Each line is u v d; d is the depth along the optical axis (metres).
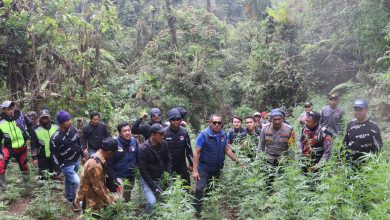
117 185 5.49
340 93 15.17
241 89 19.38
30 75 11.52
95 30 12.83
